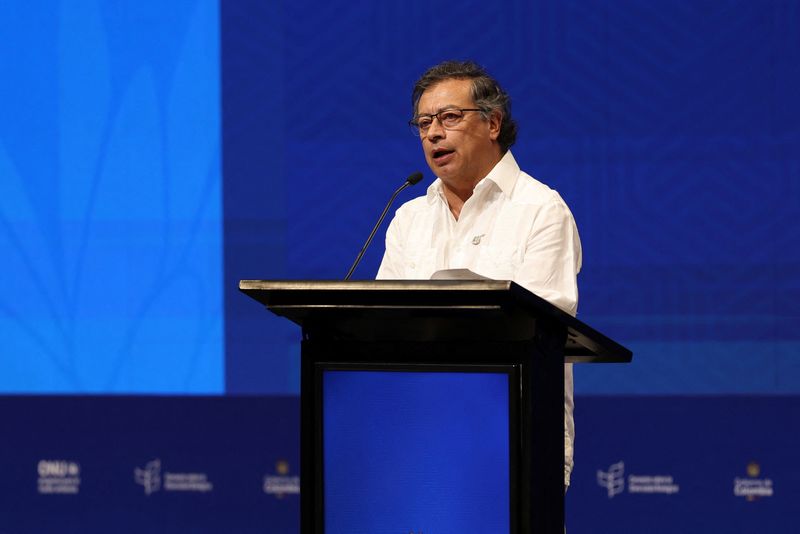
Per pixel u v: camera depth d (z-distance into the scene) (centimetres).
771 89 1122
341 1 1175
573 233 670
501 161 686
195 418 1188
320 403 514
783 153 1120
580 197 1144
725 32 1128
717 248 1127
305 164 1176
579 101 1144
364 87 1171
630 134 1138
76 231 1191
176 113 1188
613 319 1138
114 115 1191
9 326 1198
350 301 491
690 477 1131
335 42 1176
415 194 1165
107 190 1191
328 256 1173
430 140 671
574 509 1143
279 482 1184
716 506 1129
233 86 1183
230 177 1182
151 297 1188
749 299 1124
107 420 1195
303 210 1176
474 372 494
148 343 1189
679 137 1132
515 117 1151
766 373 1124
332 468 512
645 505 1138
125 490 1194
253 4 1183
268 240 1178
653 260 1135
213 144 1184
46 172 1195
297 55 1178
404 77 1167
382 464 505
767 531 1124
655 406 1136
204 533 1188
